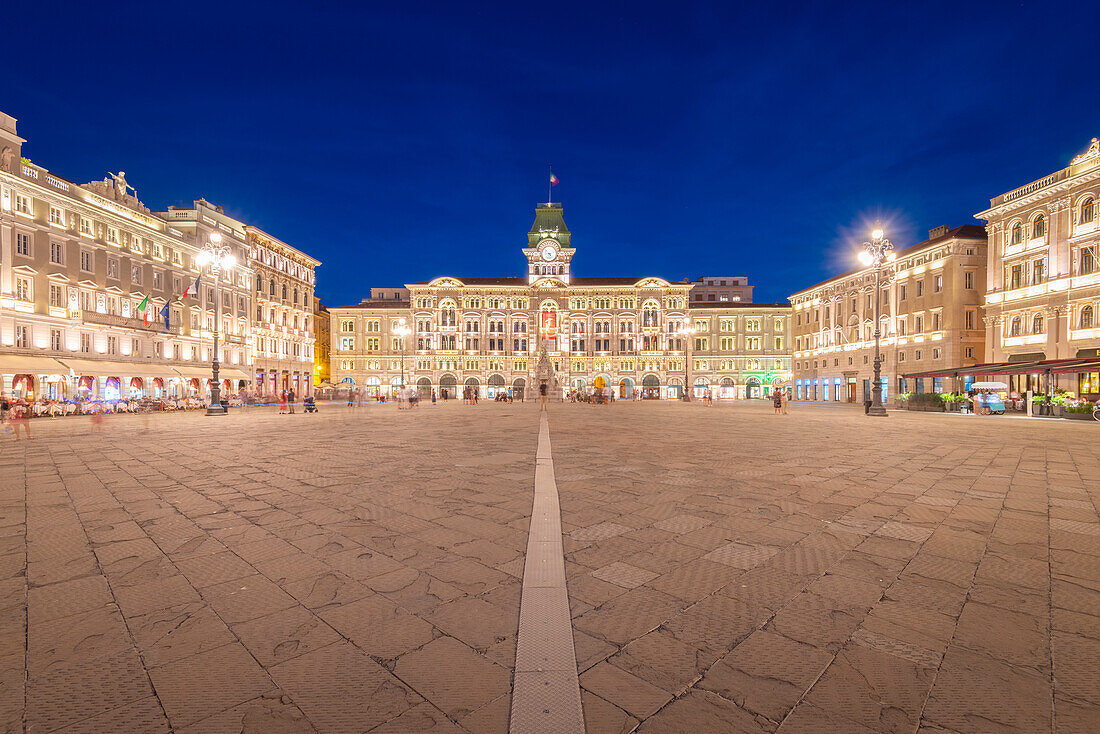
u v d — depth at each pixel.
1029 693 2.92
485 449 14.09
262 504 7.47
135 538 5.85
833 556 5.21
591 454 12.98
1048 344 38.88
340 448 14.38
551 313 90.81
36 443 16.16
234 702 2.87
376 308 90.94
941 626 3.72
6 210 35.44
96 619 3.84
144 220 47.41
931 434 19.09
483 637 3.58
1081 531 6.09
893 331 56.69
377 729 2.64
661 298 91.75
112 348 43.66
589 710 2.78
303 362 74.75
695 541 5.71
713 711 2.78
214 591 4.35
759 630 3.67
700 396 90.75
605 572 4.78
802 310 77.62
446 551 5.37
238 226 61.59
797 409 46.97
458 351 90.12
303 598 4.21
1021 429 21.75
